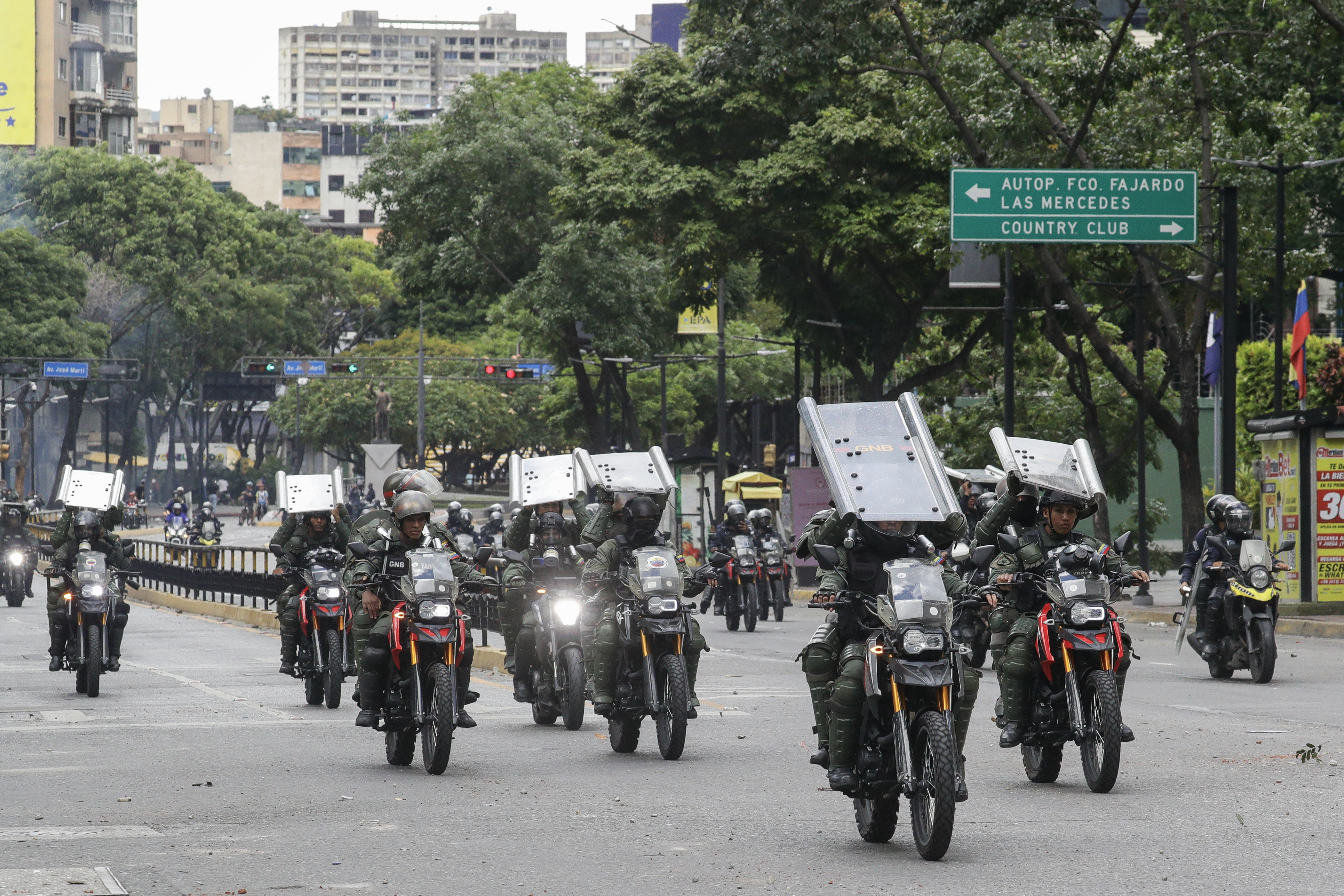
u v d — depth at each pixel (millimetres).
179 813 20188
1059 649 21672
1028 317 83000
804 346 98312
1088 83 60312
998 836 18359
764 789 22078
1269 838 18031
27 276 162500
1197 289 62781
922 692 17141
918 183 78000
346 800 21188
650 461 26750
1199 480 62125
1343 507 55000
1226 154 63906
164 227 180250
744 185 76500
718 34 73250
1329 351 70250
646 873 16359
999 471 35250
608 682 25625
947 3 61688
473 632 48844
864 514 17312
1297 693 34375
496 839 18328
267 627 63750
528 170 103562
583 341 99750
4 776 23578
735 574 56469
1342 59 62312
